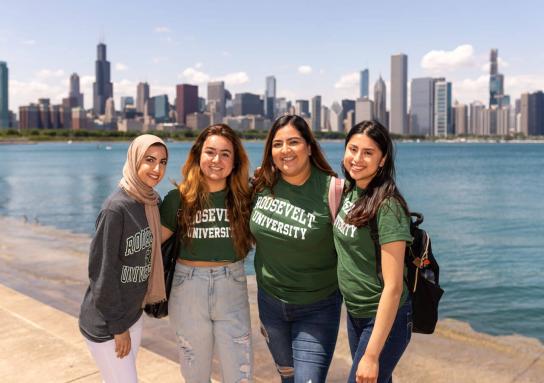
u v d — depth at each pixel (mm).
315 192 3070
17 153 116125
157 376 4242
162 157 2926
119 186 2906
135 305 2955
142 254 2930
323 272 3117
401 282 2613
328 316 3135
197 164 3240
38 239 14312
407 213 2674
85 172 53031
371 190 2732
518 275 11070
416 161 86938
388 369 2760
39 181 41750
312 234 3012
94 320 2908
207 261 3236
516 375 5312
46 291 8070
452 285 10133
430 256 2723
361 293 2787
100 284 2781
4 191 33156
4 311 5633
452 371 5371
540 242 15953
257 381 4781
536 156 109438
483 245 15484
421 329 2812
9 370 4238
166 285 3307
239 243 3254
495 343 6402
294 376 3094
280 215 3084
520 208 26359
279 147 3061
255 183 3287
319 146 3139
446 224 20500
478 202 29297
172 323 3332
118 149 150250
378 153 2711
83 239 14328
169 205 3260
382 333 2580
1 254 11586
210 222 3225
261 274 3264
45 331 5027
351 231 2758
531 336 6801
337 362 5371
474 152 141625
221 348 3254
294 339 3146
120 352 2904
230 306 3256
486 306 8484
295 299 3125
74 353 4555
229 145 3152
